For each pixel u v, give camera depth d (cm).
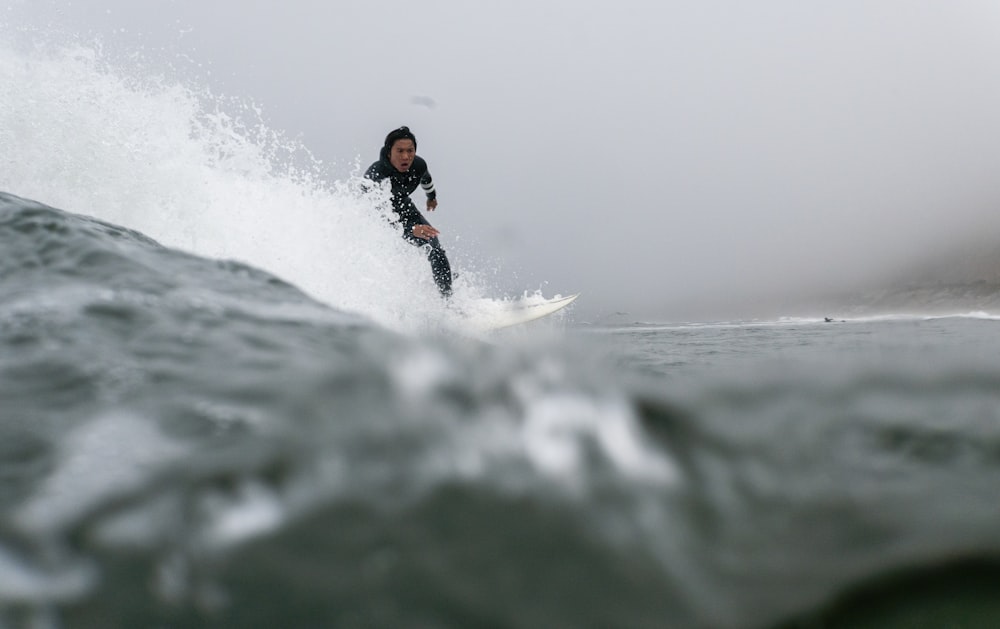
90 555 306
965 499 367
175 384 454
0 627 275
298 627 276
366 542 309
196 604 285
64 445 379
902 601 302
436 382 435
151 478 349
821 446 416
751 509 352
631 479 357
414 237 2170
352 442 371
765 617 291
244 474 349
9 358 486
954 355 700
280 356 524
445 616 281
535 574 298
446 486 339
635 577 301
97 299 616
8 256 719
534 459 363
